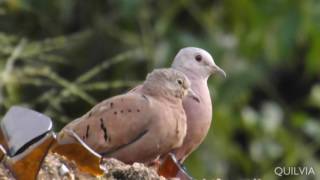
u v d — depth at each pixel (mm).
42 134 8508
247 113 17391
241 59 17125
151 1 17062
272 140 17484
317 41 17406
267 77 18906
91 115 10188
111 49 16938
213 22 17469
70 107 16312
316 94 19219
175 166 9773
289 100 19953
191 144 11094
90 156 8961
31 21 16562
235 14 17344
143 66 16734
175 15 17422
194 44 16828
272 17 17141
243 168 17203
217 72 11609
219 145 16656
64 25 16953
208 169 16516
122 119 10117
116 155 10180
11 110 8742
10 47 13297
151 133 10156
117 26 17047
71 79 16594
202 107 11070
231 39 17250
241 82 16875
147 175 9211
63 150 8984
